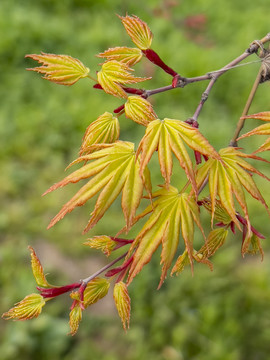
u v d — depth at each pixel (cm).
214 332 463
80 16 856
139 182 109
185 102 721
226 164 115
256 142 649
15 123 662
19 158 629
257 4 965
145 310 476
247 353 457
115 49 128
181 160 105
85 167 109
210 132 666
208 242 127
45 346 451
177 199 114
